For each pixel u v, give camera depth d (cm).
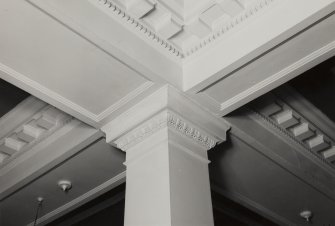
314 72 445
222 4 343
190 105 388
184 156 371
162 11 355
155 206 339
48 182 523
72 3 314
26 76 361
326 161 546
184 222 331
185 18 365
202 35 373
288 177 527
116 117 406
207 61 374
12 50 336
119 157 472
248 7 346
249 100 392
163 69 370
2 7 300
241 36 353
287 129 489
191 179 363
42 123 470
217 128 412
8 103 479
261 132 460
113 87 376
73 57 344
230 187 542
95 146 453
